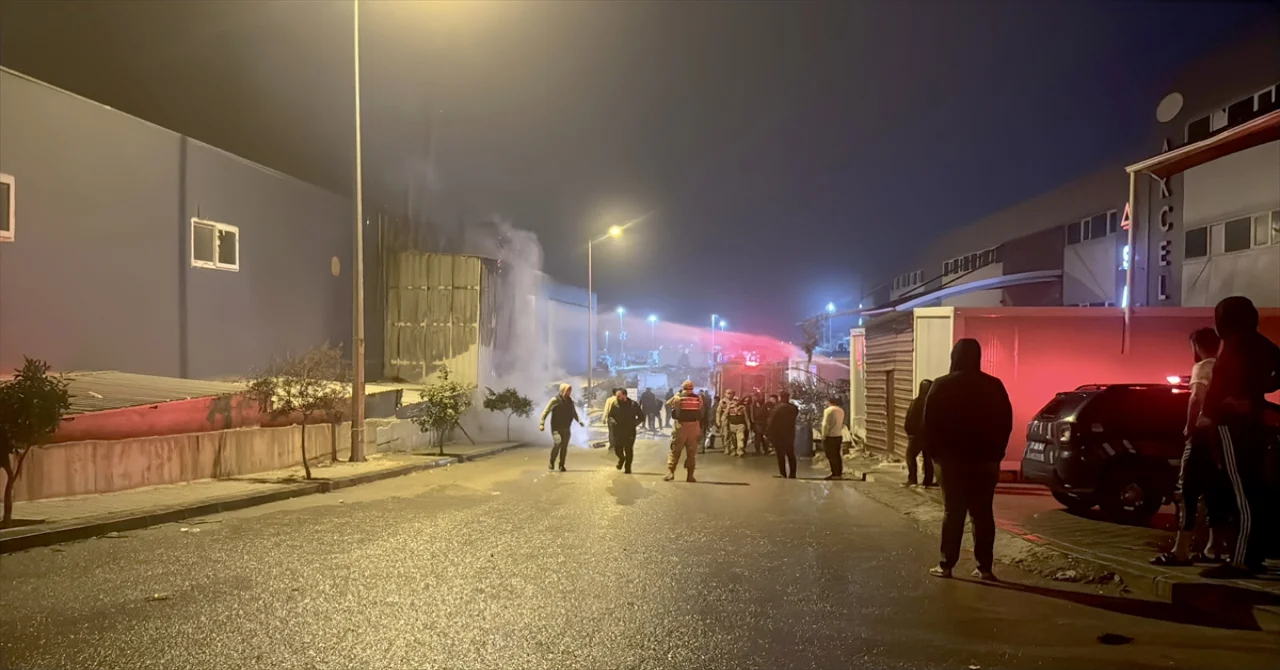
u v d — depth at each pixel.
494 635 5.78
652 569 7.96
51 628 5.90
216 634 5.77
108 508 11.12
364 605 6.56
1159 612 6.40
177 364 19.83
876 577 7.66
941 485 7.69
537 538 9.64
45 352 16.44
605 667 5.14
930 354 15.21
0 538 8.83
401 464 18.61
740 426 22.92
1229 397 6.82
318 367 16.67
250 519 11.16
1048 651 5.46
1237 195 26.42
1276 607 5.94
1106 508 10.24
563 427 18.66
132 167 18.53
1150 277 31.22
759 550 8.98
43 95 16.38
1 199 15.62
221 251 21.50
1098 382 14.26
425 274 31.27
